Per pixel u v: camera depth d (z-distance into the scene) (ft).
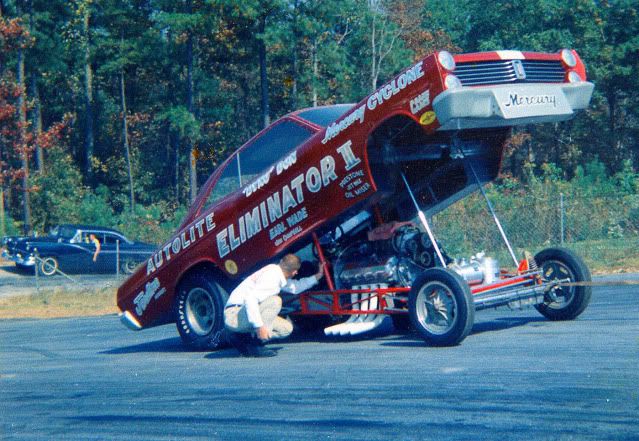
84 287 79.41
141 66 201.05
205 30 171.12
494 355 24.41
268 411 19.67
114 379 26.61
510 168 196.44
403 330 33.19
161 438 18.02
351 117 26.99
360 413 18.67
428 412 18.24
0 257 115.14
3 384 27.43
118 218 147.74
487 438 15.99
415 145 28.55
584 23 190.29
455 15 253.44
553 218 69.87
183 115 173.58
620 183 99.55
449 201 31.22
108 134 209.67
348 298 30.09
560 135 194.80
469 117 25.14
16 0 179.93
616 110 197.98
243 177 31.94
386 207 30.04
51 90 211.82
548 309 30.96
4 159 105.60
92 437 18.61
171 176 210.79
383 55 187.52
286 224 29.30
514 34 212.23
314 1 172.04
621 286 46.73
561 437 15.75
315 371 24.49
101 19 192.95
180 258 32.78
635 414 16.93
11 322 59.16
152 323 34.81
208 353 31.63
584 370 21.27
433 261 29.60
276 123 31.14
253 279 28.91
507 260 59.62
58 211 150.51
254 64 190.39
